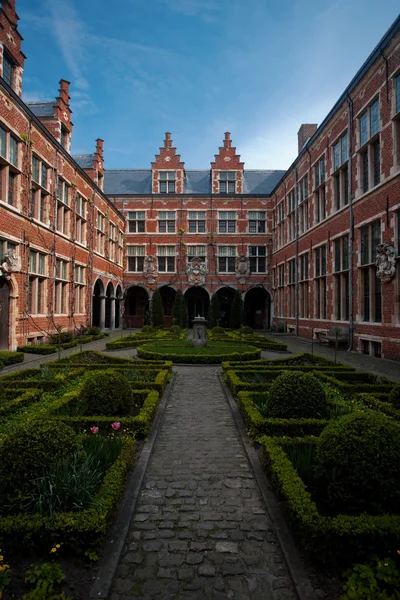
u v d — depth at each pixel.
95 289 29.64
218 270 35.31
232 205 35.50
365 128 16.27
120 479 3.87
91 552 3.04
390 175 13.98
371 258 15.58
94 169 28.08
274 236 33.22
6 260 14.09
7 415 6.26
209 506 3.96
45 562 3.00
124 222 35.41
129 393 6.59
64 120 21.23
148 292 35.28
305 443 4.73
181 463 5.05
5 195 14.20
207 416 7.14
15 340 14.72
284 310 29.95
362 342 16.45
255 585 2.85
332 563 2.94
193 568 3.02
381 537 2.93
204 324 16.56
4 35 15.04
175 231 35.56
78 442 4.21
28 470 3.51
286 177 28.58
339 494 3.45
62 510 3.38
